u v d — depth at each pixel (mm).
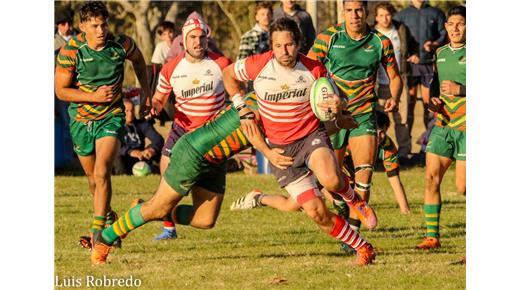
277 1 96938
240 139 30000
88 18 34781
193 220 32344
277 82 29250
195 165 30188
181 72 36875
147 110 37562
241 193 51875
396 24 63000
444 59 35219
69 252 35281
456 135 34844
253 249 35469
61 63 35250
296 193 29953
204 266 32000
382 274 30094
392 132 74438
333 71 35875
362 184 35625
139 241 37844
